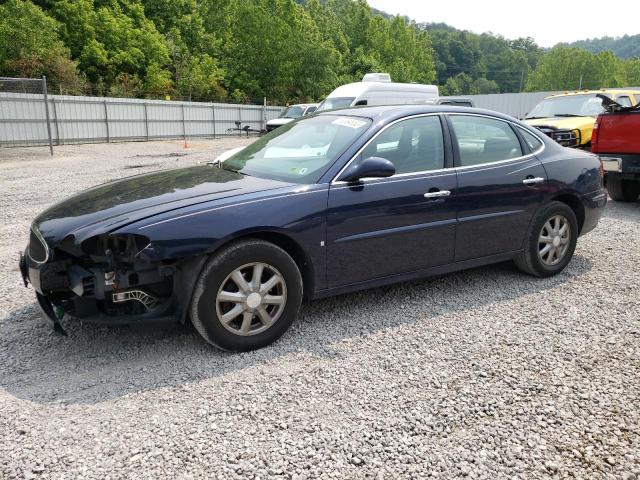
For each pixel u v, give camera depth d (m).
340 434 2.58
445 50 170.88
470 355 3.42
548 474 2.32
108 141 27.05
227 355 3.40
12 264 5.42
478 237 4.39
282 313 3.53
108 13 42.50
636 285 4.75
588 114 11.74
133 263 3.19
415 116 4.18
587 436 2.58
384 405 2.83
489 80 167.62
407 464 2.38
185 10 53.28
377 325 3.89
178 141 29.28
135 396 2.91
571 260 5.54
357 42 75.56
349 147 3.80
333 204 3.62
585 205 5.04
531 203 4.65
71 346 3.52
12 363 3.29
